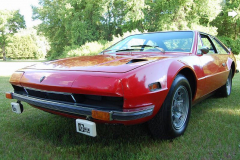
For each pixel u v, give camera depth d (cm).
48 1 2711
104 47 1831
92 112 150
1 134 221
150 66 168
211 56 285
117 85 146
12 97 212
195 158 166
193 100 235
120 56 231
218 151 174
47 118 273
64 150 180
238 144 187
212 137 201
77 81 159
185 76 223
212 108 306
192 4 1945
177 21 1964
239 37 2553
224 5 2334
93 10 2367
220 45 363
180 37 273
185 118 214
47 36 2991
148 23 2078
